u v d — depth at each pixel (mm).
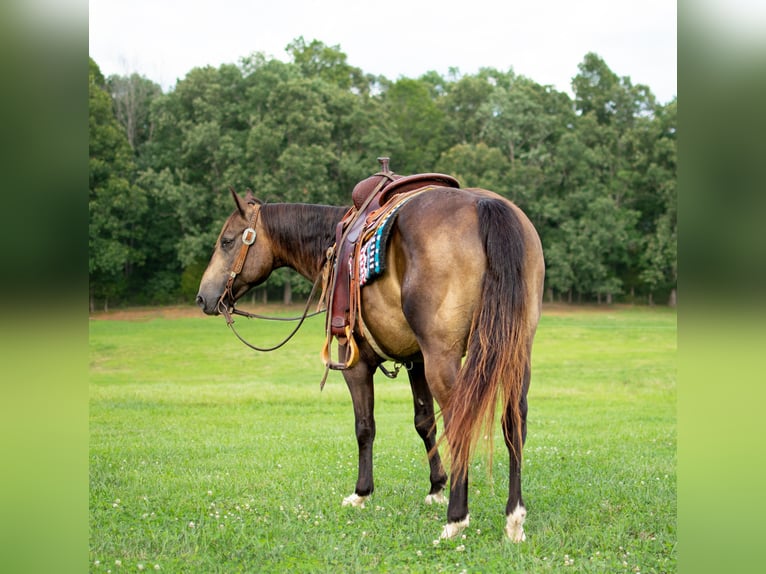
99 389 14766
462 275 4117
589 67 66500
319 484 6020
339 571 3877
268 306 48281
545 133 56562
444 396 4172
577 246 49688
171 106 55250
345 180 51281
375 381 17281
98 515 4977
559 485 5816
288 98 50094
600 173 55156
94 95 49094
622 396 14234
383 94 67625
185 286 49125
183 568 3996
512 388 3959
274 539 4453
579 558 3990
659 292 54875
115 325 38438
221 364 24531
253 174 48406
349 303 4918
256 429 9492
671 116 54938
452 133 63531
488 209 4133
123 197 47656
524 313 4016
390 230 4492
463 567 3846
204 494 5660
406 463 6965
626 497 5367
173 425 9820
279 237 5867
